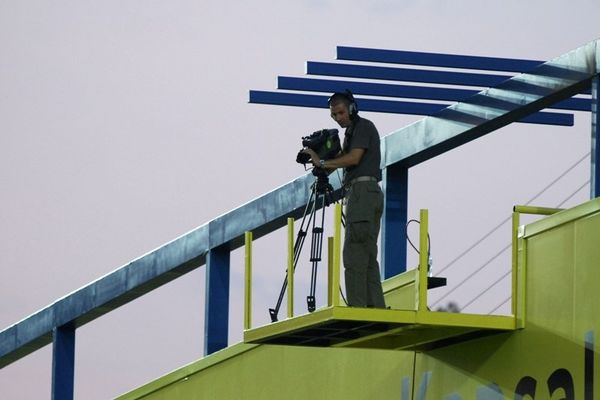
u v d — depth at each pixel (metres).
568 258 32.22
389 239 42.19
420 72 38.47
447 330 34.50
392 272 41.97
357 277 33.28
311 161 34.38
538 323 33.06
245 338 37.50
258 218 49.84
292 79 39.25
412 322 32.94
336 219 32.94
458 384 35.75
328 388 42.09
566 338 31.91
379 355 39.69
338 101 33.59
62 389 62.47
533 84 37.00
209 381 49.97
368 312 32.66
